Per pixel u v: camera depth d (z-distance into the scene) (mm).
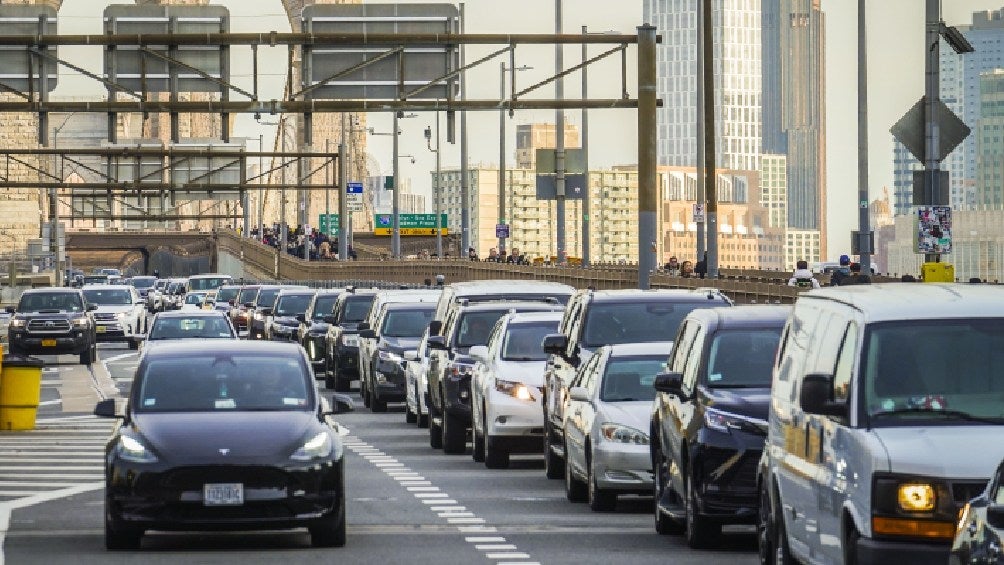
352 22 112312
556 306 78312
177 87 112062
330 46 111938
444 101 110812
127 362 150625
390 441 81250
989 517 23141
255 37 109812
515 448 66625
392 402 105188
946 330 31141
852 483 29609
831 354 32438
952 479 28281
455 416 73812
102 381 125000
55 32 111688
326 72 112062
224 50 111375
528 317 70250
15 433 85250
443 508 53719
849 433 30234
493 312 77688
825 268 199750
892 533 28484
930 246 68688
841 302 33188
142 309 179375
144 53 111875
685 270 169000
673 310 63250
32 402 87312
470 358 74625
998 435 29062
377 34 109438
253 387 45688
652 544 44625
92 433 85250
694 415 43781
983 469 28250
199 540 45719
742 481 42531
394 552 43000
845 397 30938
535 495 57781
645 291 64250
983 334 31016
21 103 111188
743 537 45812
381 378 99250
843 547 29953
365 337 100938
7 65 111375
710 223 146250
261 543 45000
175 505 42188
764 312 46719
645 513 52312
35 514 52625
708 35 145125
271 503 42344
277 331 144000
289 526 42625
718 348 45469
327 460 43062
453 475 64938
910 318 31344
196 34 109188
